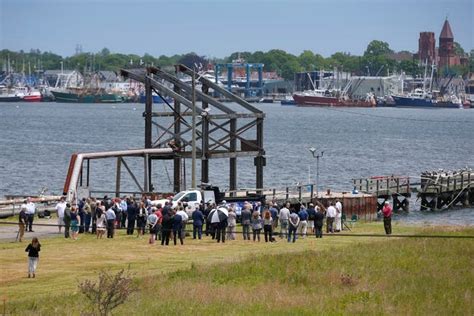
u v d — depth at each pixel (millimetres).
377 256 125562
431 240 142250
